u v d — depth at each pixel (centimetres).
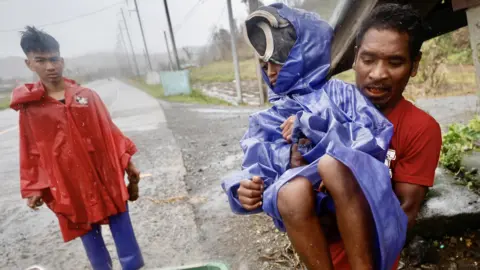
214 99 1596
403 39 126
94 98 220
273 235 290
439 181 297
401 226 101
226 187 134
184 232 313
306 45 137
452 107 663
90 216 218
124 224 239
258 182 122
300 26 137
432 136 135
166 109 1147
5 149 676
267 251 269
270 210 106
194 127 830
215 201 376
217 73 2591
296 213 98
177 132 782
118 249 243
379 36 127
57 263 290
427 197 271
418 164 136
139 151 628
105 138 219
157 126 859
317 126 116
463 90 865
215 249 280
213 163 517
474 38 211
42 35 190
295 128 121
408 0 253
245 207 124
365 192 92
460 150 345
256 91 1784
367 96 136
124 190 225
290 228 100
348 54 357
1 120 807
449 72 974
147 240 306
